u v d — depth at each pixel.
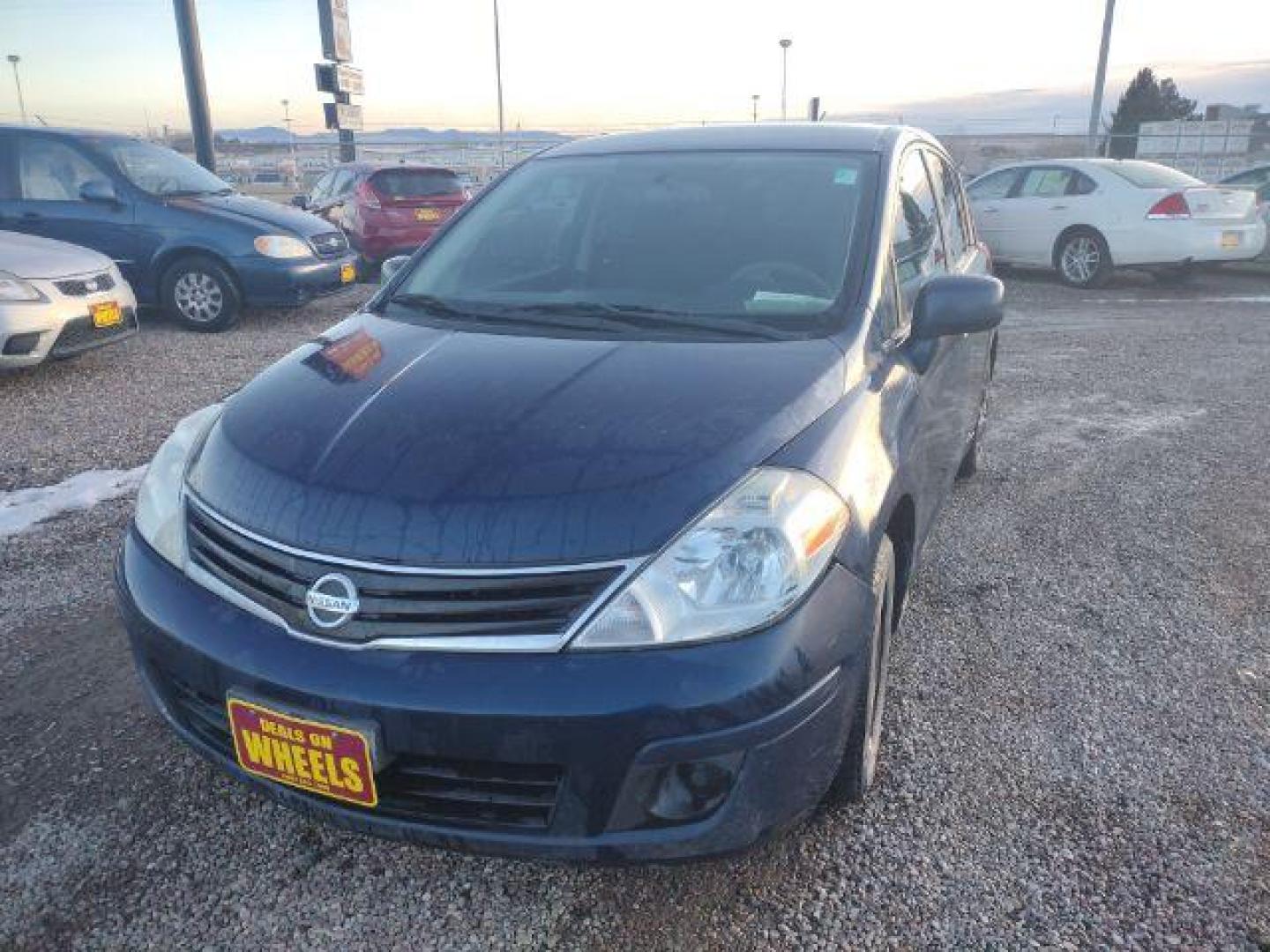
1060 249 11.80
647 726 1.77
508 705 1.77
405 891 2.19
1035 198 12.01
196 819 2.40
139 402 6.07
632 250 2.98
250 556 2.01
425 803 1.92
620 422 2.08
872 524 2.11
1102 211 11.34
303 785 1.94
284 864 2.26
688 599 1.82
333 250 9.20
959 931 2.06
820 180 3.10
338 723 1.84
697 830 1.85
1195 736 2.73
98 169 8.35
